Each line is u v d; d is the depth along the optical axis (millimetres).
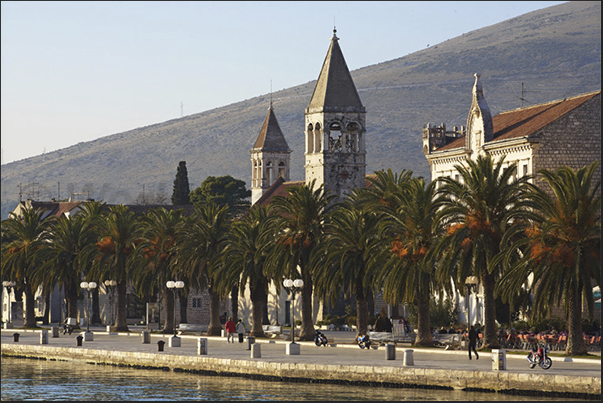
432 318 128000
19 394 83688
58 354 114938
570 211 83438
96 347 113938
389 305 153875
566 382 68750
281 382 85312
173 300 131125
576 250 82312
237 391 80250
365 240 107125
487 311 94250
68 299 157125
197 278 141250
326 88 155250
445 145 147875
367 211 108438
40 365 108812
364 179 155750
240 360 90125
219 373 92250
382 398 72875
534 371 73188
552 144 119125
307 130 158250
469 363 82375
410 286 97875
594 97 120312
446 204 96875
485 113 131000
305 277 118125
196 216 150500
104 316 191250
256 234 123438
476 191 91938
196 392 80812
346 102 155375
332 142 156000
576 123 119812
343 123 154875
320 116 154875
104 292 191500
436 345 102938
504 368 74688
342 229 108375
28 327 167500
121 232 147750
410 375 77500
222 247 133875
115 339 132625
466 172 92938
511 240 92000
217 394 79000
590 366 77438
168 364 98500
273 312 167500
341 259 107312
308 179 157625
